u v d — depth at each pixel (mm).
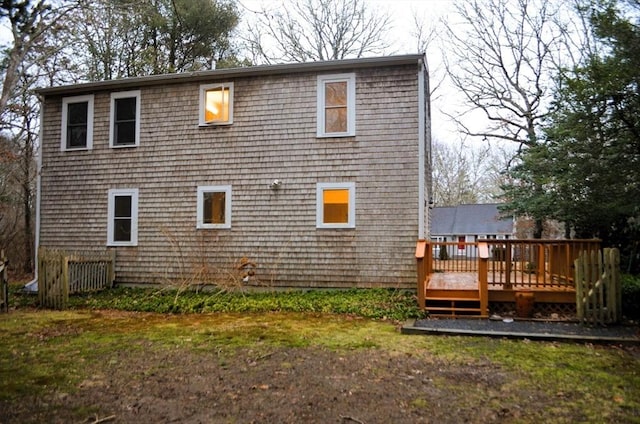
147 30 20375
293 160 11242
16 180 20281
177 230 11898
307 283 10977
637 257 10141
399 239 10531
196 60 21500
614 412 3893
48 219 12875
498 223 32656
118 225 12398
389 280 10523
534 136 15938
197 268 11625
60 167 12906
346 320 8258
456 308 8430
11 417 3854
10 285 14359
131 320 8578
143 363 5547
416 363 5449
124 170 12398
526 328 7184
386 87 10797
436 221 34875
